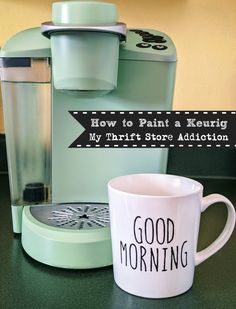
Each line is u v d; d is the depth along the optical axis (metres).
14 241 0.56
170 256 0.41
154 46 0.52
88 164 0.55
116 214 0.42
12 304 0.41
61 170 0.55
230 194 0.80
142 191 0.47
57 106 0.53
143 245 0.41
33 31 0.53
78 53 0.44
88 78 0.45
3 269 0.48
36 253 0.49
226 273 0.48
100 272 0.48
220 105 0.89
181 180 0.46
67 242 0.47
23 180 0.56
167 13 0.85
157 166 0.56
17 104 0.53
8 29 0.85
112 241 0.44
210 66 0.87
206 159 0.89
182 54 0.86
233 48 0.86
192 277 0.44
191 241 0.42
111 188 0.42
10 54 0.51
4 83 0.52
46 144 0.55
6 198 0.75
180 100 0.88
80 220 0.52
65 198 0.56
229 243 0.57
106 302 0.42
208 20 0.85
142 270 0.42
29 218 0.52
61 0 0.84
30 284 0.45
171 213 0.40
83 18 0.43
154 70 0.52
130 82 0.52
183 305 0.41
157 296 0.42
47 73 0.52
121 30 0.44
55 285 0.45
